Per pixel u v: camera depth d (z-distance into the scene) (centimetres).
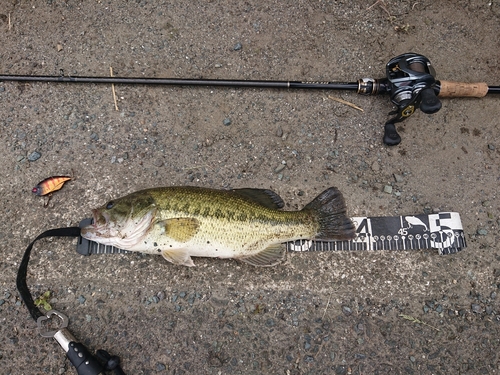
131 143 60
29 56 63
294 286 55
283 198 58
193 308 54
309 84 60
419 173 60
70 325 53
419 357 54
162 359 53
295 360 53
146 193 51
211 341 53
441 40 65
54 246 55
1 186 58
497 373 53
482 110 62
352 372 53
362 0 66
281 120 61
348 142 61
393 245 56
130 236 51
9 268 55
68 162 59
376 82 59
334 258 56
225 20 65
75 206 57
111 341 53
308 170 60
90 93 61
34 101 61
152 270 55
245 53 64
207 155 60
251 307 54
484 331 55
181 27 65
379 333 54
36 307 53
